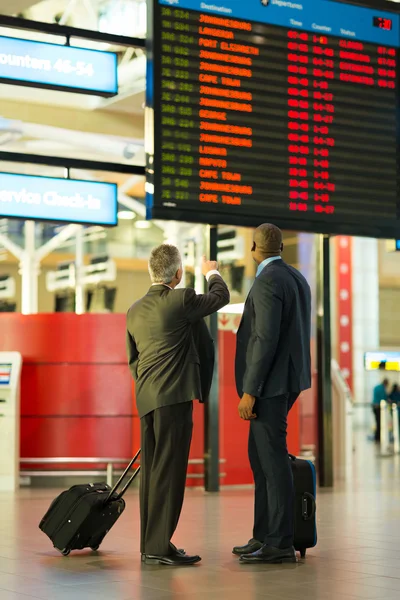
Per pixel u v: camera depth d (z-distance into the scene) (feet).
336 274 100.22
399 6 34.04
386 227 33.27
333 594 14.32
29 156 29.37
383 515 25.70
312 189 31.76
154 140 29.12
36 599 13.97
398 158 33.65
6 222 80.59
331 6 32.60
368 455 58.54
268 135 31.04
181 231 70.38
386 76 33.63
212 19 30.22
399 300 112.78
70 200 29.68
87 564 17.42
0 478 34.94
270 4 31.32
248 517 25.41
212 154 30.01
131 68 49.11
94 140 53.47
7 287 89.20
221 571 16.51
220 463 36.73
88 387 37.60
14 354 36.17
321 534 21.66
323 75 32.19
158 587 14.93
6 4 41.04
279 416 17.52
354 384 100.27
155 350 17.48
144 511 17.69
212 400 33.60
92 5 49.32
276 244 18.37
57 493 33.65
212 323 33.81
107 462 37.14
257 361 17.19
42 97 51.55
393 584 15.20
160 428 17.33
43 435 37.47
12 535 21.79
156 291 17.88
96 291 87.81
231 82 30.45
